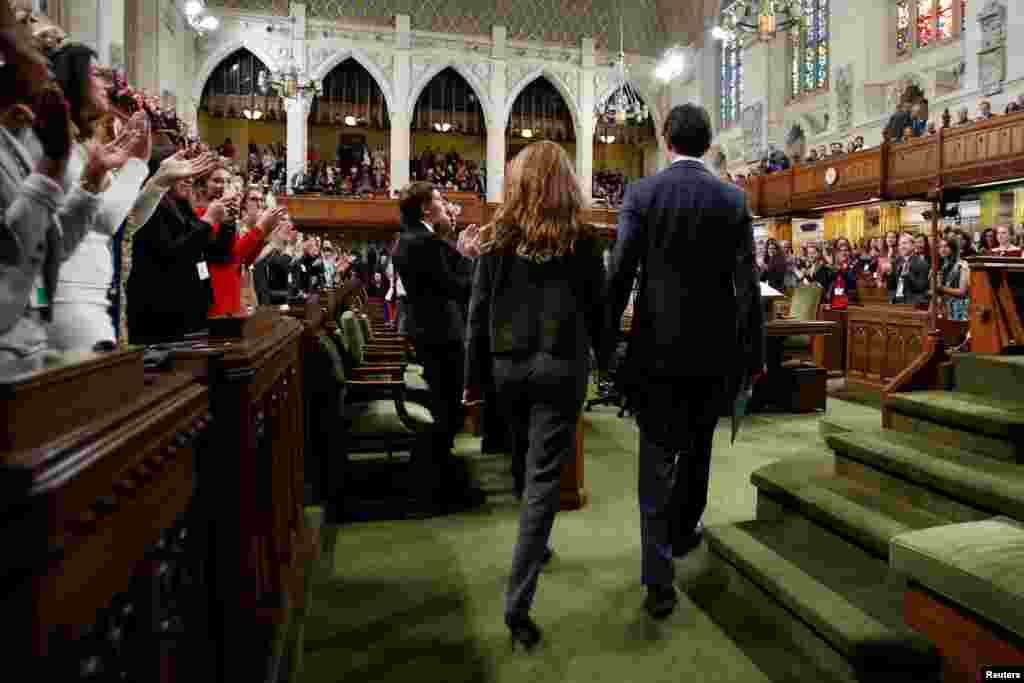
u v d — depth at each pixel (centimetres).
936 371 369
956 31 1390
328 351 370
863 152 1231
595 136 2370
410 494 388
